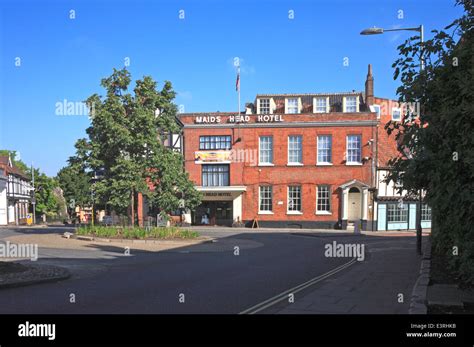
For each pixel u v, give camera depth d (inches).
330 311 282.8
